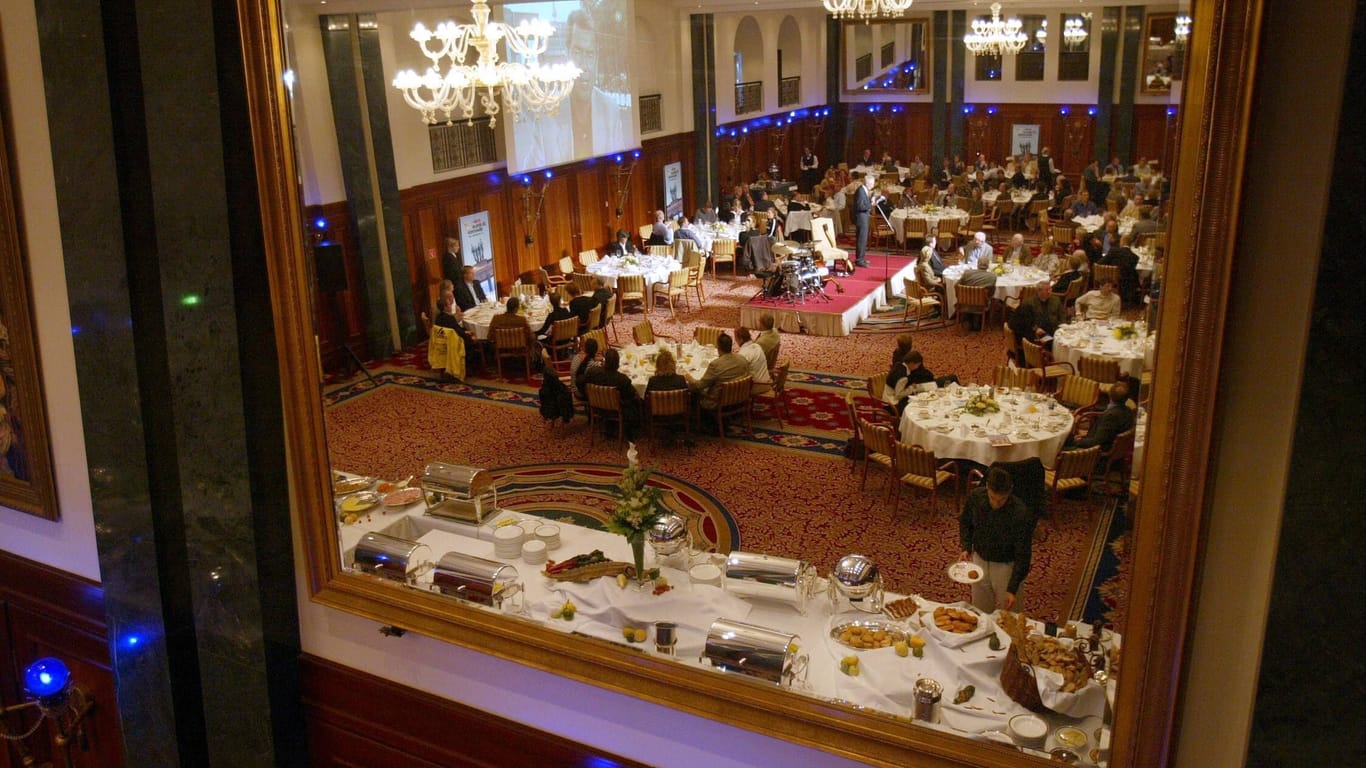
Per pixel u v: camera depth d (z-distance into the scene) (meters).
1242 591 2.65
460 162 4.17
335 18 3.85
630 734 3.73
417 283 4.12
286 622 4.39
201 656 4.50
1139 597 2.79
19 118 4.36
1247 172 2.40
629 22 3.90
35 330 4.68
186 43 3.71
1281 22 2.32
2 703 5.56
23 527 5.20
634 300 4.21
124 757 5.28
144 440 4.28
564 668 3.72
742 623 3.55
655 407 4.12
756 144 3.84
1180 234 2.56
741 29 3.75
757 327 3.90
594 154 4.10
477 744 4.09
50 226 4.46
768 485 3.83
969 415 3.24
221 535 4.24
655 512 3.77
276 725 4.43
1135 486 2.76
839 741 3.27
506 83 4.09
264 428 4.13
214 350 4.00
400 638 4.17
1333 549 2.40
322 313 4.04
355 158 4.02
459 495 4.06
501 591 3.88
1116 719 2.90
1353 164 2.21
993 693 3.12
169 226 3.95
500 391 4.29
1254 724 2.59
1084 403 2.89
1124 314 2.75
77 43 3.92
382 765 4.42
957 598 3.24
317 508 4.18
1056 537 3.01
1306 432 2.37
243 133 3.86
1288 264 2.42
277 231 3.91
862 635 3.36
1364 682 2.44
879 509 3.51
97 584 4.99
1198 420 2.57
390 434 4.13
